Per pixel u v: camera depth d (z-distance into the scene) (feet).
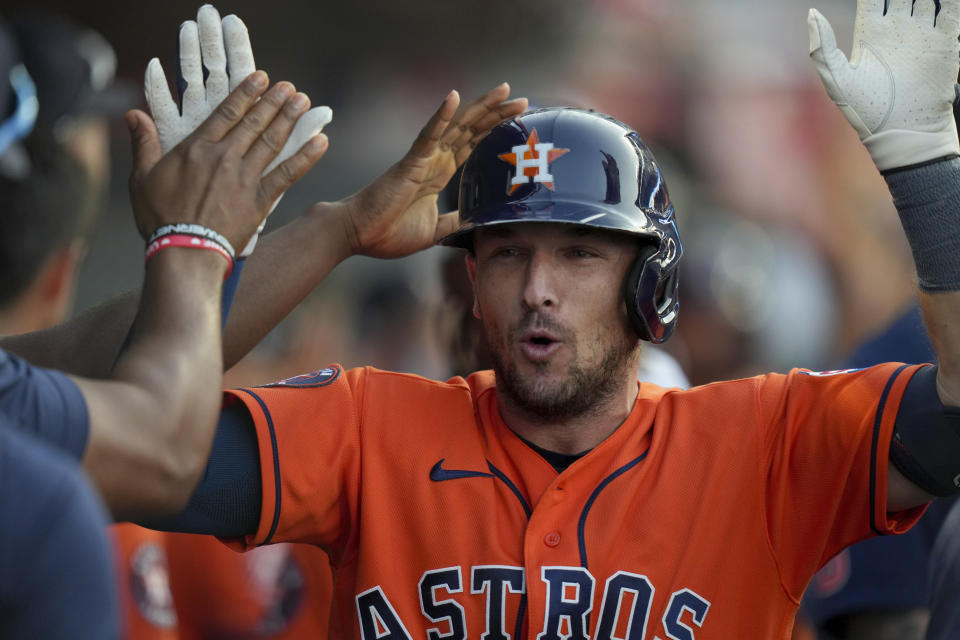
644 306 27.94
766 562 27.07
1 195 27.17
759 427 28.02
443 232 32.81
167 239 23.54
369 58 128.88
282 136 24.90
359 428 28.81
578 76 139.03
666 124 139.44
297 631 41.01
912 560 36.32
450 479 28.04
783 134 131.75
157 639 37.06
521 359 27.58
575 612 26.37
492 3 130.72
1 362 20.15
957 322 25.41
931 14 26.71
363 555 27.63
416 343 67.87
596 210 27.35
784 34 145.28
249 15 124.67
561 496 27.50
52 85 28.19
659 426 28.58
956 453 25.77
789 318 83.61
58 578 17.19
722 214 97.96
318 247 30.58
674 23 143.13
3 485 17.01
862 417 26.91
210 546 40.91
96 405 20.61
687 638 26.32
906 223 26.37
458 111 31.55
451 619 26.89
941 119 26.45
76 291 99.04
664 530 27.12
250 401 28.12
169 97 26.00
